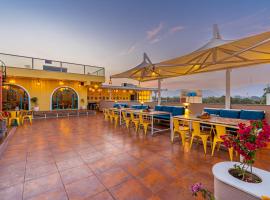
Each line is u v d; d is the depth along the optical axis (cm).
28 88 1046
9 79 963
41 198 196
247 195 122
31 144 428
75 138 495
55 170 273
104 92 1747
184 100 1035
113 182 234
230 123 339
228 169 158
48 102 1126
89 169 278
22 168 280
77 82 1259
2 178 245
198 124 371
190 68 557
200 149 389
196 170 274
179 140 475
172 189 216
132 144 432
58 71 1069
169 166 290
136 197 199
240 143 139
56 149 386
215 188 149
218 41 346
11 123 711
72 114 1141
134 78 814
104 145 421
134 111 661
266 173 150
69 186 223
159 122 762
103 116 1103
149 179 243
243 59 396
